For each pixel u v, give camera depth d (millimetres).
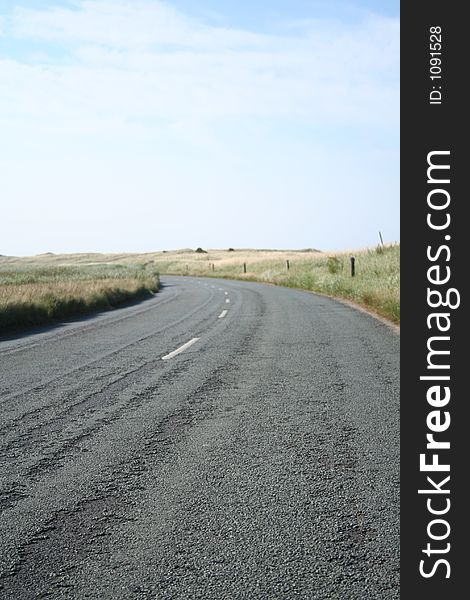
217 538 3285
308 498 3842
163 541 3262
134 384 7668
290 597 2695
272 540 3252
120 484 4164
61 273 54375
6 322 15906
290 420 5766
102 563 3035
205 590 2762
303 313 16719
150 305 22969
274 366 8703
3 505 3848
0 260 155625
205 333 12914
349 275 28891
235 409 6254
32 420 5973
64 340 12578
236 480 4184
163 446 5027
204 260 110812
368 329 12602
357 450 4824
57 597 2730
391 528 3406
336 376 7844
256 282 45531
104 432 5496
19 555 3145
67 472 4441
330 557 3061
